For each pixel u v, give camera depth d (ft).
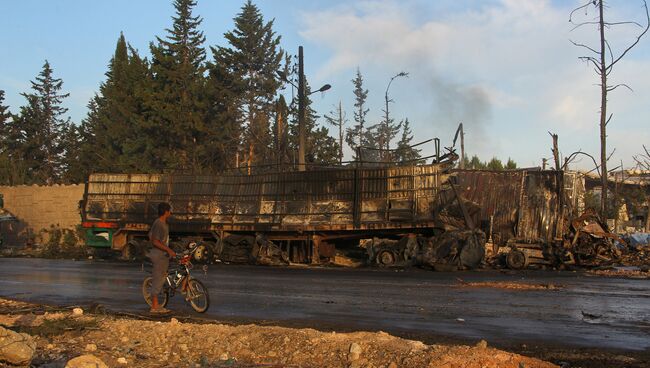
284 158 145.89
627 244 84.43
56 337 27.76
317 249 79.46
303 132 99.76
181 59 144.15
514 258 70.28
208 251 81.71
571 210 81.05
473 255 68.44
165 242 35.12
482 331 29.48
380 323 31.99
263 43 170.09
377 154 202.59
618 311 35.12
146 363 23.67
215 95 137.28
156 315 34.60
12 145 236.22
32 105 245.65
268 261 78.69
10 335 22.16
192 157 129.39
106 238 87.04
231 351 25.29
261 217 81.71
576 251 70.28
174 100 131.23
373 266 75.10
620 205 131.13
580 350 25.12
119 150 154.51
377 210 76.07
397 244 74.49
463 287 48.08
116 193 88.17
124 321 30.58
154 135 130.52
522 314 34.30
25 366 21.98
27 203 132.57
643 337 27.78
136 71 140.15
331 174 79.71
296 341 25.43
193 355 25.08
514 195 82.33
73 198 126.31
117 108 141.69
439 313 34.96
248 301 40.65
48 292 46.44
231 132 144.46
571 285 49.44
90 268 70.23
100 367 21.22
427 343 26.86
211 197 85.61
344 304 38.96
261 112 165.17
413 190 74.79
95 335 28.04
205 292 35.32
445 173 75.66
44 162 241.96
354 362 22.58
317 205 79.36
